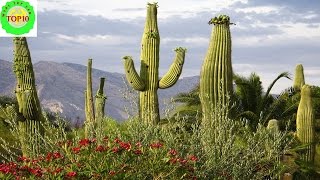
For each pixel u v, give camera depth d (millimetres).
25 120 10367
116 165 5238
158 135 7219
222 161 6664
